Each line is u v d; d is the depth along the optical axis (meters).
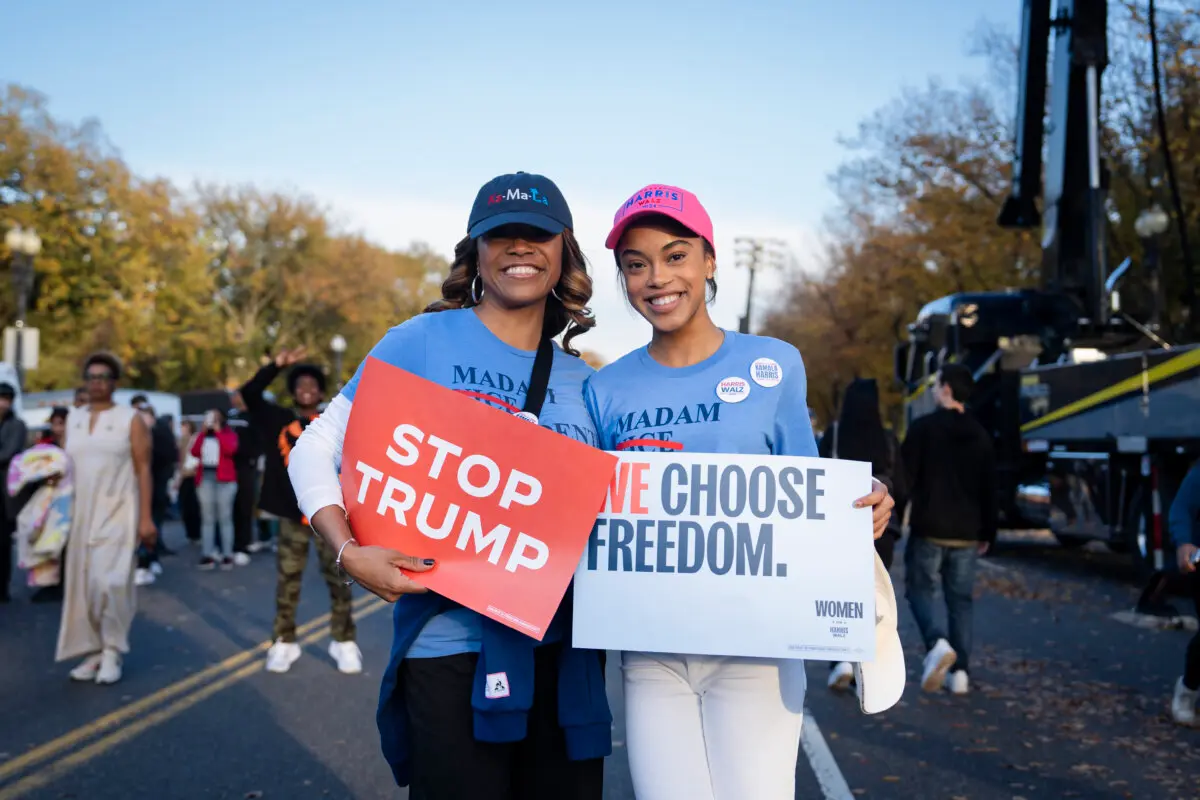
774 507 2.56
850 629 2.52
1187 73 20.94
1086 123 13.49
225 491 12.83
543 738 2.58
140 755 5.01
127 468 6.58
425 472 2.53
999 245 27.62
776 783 2.51
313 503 2.51
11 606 9.87
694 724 2.58
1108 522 11.05
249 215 59.34
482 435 2.53
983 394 13.88
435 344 2.69
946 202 28.06
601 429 2.77
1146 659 7.36
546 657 2.60
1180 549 5.62
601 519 2.58
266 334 60.25
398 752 2.58
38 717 5.69
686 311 2.65
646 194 2.63
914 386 15.84
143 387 49.53
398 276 64.69
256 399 6.87
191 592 10.64
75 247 38.84
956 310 14.13
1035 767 4.91
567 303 2.86
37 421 23.64
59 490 6.64
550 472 2.52
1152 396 9.81
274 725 5.54
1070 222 13.59
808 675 6.96
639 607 2.54
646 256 2.65
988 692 6.39
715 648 2.51
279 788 4.54
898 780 4.71
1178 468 9.66
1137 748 5.20
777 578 2.54
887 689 2.57
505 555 2.49
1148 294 16.50
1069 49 13.34
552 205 2.67
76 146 39.00
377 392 2.55
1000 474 13.50
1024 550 14.80
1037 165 14.05
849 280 35.72
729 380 2.65
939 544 6.45
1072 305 13.79
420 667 2.49
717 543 2.55
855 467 2.58
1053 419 12.10
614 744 5.43
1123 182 22.30
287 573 6.91
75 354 39.50
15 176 38.06
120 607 6.52
